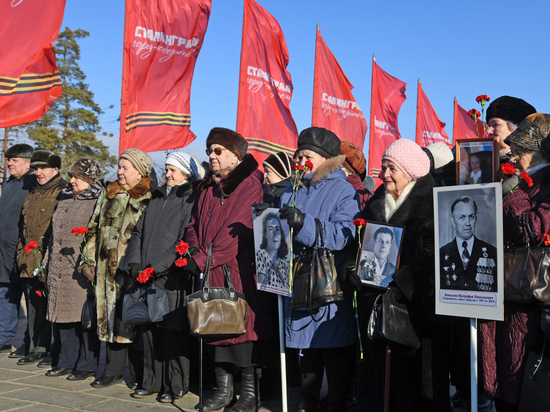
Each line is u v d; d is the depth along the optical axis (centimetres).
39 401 400
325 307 333
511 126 346
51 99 616
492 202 260
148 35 621
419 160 308
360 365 319
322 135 362
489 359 282
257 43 904
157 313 386
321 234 319
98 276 448
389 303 287
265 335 374
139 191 461
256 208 346
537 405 254
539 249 258
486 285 259
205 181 418
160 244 410
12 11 588
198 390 440
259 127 905
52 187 559
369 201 334
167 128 636
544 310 255
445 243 275
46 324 546
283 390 340
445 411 302
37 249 539
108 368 453
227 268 376
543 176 275
